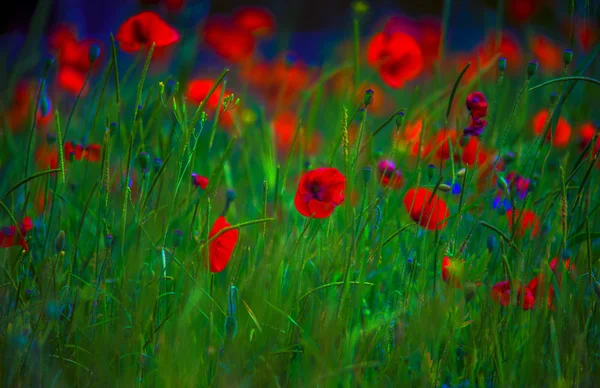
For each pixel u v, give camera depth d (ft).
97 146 5.85
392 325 5.33
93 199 5.83
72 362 5.19
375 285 5.53
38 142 6.72
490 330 5.28
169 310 5.32
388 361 5.18
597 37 6.82
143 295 5.27
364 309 5.48
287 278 5.48
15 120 6.92
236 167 6.89
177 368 5.16
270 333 5.28
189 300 5.20
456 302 5.41
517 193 5.77
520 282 5.26
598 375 5.18
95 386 5.14
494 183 5.86
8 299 5.35
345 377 5.18
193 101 6.83
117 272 5.45
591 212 5.45
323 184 5.32
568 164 6.22
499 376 5.18
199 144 6.61
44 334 5.21
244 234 5.78
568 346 5.19
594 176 5.64
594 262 5.54
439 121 6.54
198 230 5.59
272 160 6.14
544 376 5.17
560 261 5.28
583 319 5.26
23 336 5.12
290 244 5.52
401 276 5.50
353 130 6.89
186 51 7.27
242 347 5.19
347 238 5.53
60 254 5.29
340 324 5.20
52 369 5.16
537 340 5.16
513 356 5.17
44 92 5.55
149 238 5.32
